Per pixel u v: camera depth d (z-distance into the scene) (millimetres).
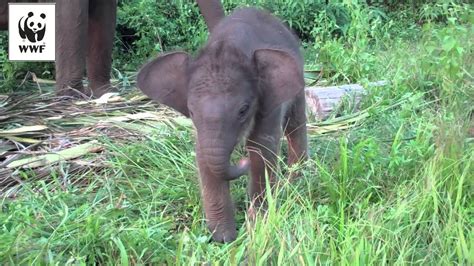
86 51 6207
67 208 4078
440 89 5898
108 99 5848
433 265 3512
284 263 3393
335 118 5594
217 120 3543
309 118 5680
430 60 6180
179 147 4945
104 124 5312
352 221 3918
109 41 6391
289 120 4570
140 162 4797
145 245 3764
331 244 3510
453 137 4441
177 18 8102
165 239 3877
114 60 7613
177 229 4184
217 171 3527
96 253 3748
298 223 3752
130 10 7863
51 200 4332
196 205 4320
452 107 5340
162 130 5176
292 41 4570
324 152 4926
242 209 4391
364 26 7598
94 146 4988
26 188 4520
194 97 3627
